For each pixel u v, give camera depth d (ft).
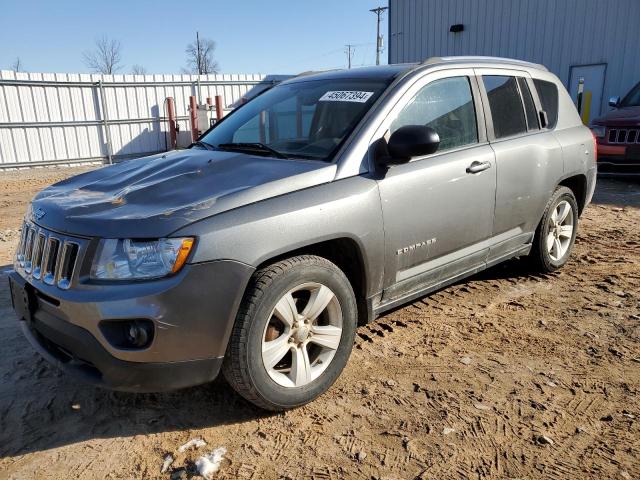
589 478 7.83
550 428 8.98
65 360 8.90
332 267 9.59
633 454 8.31
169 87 55.72
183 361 8.25
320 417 9.36
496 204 13.03
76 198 9.73
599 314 13.42
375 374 10.71
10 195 34.96
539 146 14.30
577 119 16.70
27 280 9.36
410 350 11.69
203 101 58.29
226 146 11.90
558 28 50.67
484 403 9.70
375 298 10.75
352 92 11.61
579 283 15.62
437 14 60.23
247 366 8.63
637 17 45.50
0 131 46.57
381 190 10.32
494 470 8.02
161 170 10.64
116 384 8.21
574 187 17.03
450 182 11.64
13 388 10.44
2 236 22.41
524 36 53.26
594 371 10.73
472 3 56.80
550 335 12.34
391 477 7.91
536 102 14.99
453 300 14.49
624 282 15.58
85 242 8.34
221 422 9.31
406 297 11.54
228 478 7.93
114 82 51.96
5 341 12.42
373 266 10.34
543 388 10.15
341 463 8.22
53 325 8.71
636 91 34.40
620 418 9.21
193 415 9.52
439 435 8.84
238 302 8.45
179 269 8.02
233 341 8.55
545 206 15.01
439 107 12.03
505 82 14.07
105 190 10.04
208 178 9.75
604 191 29.91
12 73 46.06
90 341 8.14
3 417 9.52
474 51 57.57
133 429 9.15
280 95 13.17
